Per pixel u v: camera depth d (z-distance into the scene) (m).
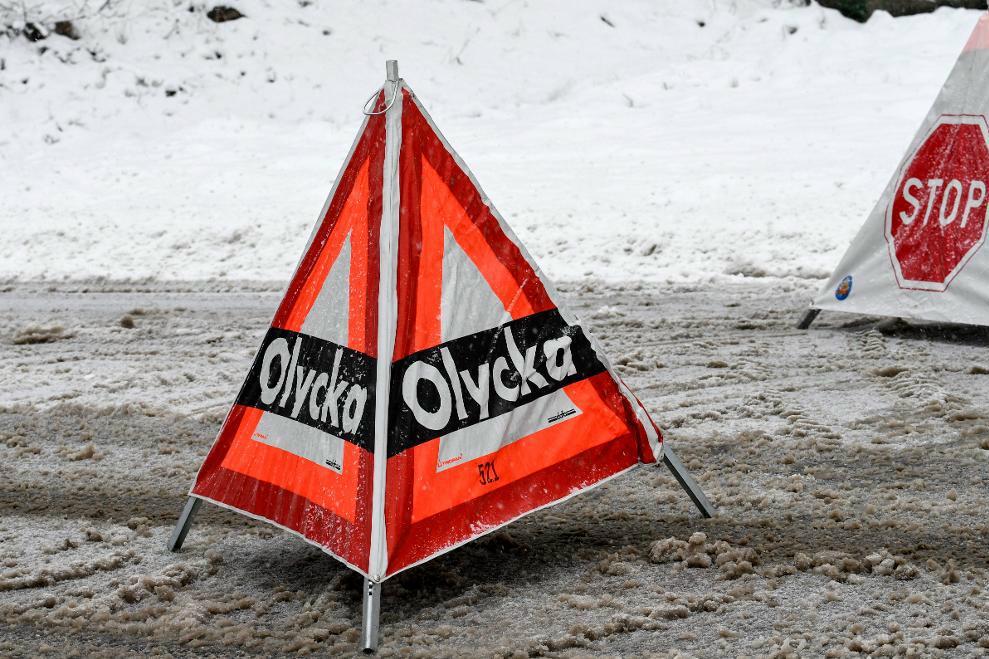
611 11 17.80
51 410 5.51
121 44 16.67
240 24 17.09
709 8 18.02
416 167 3.25
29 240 10.46
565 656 2.85
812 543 3.53
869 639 2.88
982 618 2.97
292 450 3.31
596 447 3.50
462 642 2.95
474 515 3.19
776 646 2.85
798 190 10.13
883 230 6.35
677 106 14.23
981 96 5.99
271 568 3.50
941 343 6.17
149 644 2.98
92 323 7.66
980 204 5.99
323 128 14.50
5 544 3.74
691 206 9.88
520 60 16.48
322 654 2.91
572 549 3.56
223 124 14.75
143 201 11.67
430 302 3.21
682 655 2.82
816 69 14.95
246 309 7.99
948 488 4.00
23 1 16.92
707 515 3.79
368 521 3.00
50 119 14.80
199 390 5.84
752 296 7.72
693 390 5.48
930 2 16.44
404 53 16.61
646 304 7.59
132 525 3.88
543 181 11.24
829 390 5.37
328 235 3.39
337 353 3.24
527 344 3.40
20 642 3.00
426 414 3.13
